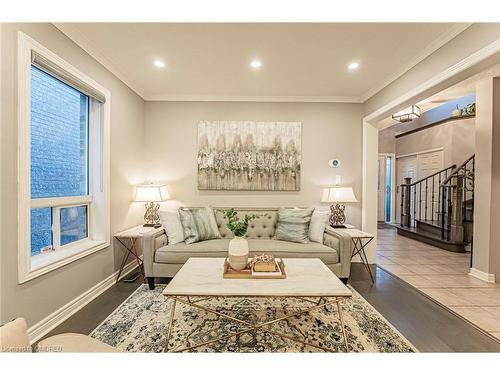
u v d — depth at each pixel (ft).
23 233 5.60
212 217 10.62
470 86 10.63
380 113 10.75
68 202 7.72
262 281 5.84
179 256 8.83
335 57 8.42
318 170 12.36
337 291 5.32
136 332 6.18
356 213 12.37
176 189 12.31
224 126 12.16
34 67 6.55
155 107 12.23
